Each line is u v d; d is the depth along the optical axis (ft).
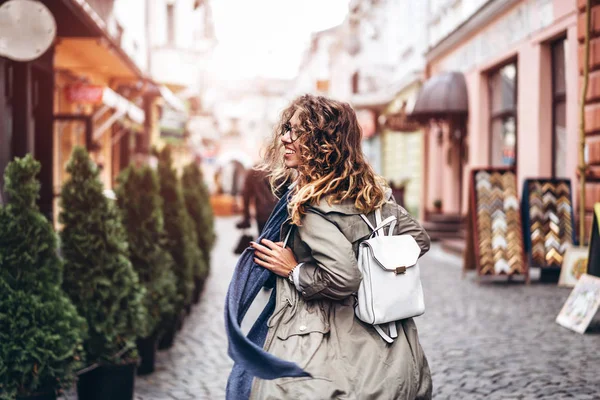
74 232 15.65
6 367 12.76
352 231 8.45
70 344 13.44
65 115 33.35
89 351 15.38
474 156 51.80
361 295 8.30
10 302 13.00
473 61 52.24
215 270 43.47
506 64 46.73
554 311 26.16
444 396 16.12
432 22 65.16
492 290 32.04
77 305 15.38
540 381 17.04
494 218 34.81
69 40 35.37
